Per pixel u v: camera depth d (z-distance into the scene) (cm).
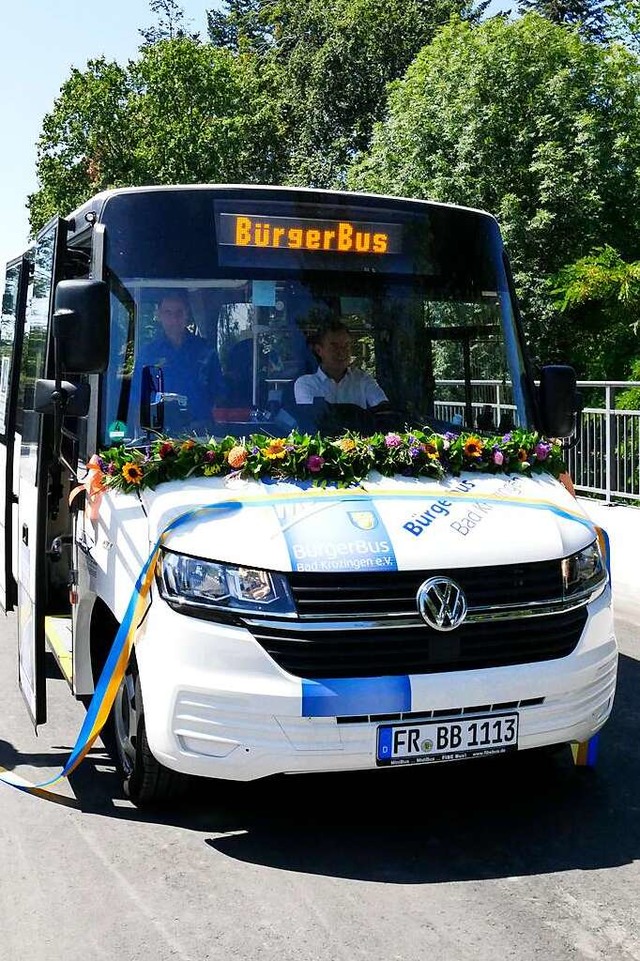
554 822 449
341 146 4009
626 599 891
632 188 1975
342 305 504
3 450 750
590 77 1991
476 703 400
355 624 390
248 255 496
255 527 408
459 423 516
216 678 388
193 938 351
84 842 429
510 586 413
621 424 1230
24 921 364
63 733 567
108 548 459
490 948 344
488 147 1984
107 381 476
